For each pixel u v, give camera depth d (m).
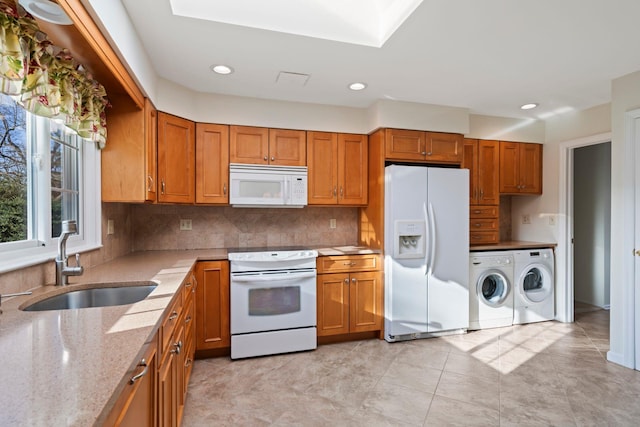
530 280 3.76
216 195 2.91
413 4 1.72
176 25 1.84
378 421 1.91
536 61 2.33
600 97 3.05
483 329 3.42
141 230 3.07
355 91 2.88
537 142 3.83
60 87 1.42
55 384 0.68
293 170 3.09
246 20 1.86
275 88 2.80
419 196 3.11
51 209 1.74
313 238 3.54
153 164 2.39
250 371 2.51
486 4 1.67
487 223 3.71
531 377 2.41
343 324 3.04
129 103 2.17
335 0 2.02
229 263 2.74
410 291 3.09
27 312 1.17
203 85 2.73
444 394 2.19
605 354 2.80
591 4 1.68
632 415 1.95
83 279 1.75
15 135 1.46
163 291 1.51
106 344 0.89
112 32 1.50
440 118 3.26
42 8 1.12
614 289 2.62
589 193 4.38
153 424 1.16
